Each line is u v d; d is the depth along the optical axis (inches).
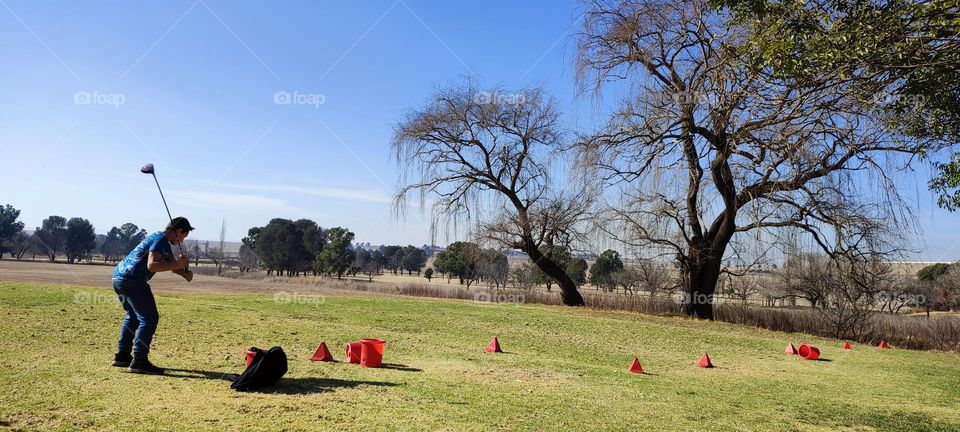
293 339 400.2
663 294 1032.8
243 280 1483.8
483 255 1107.9
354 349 330.3
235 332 406.6
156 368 256.4
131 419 185.9
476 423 210.2
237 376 257.9
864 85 243.8
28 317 395.9
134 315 264.4
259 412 203.3
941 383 407.8
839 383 381.7
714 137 476.4
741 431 229.6
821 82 243.1
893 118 311.7
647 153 816.3
